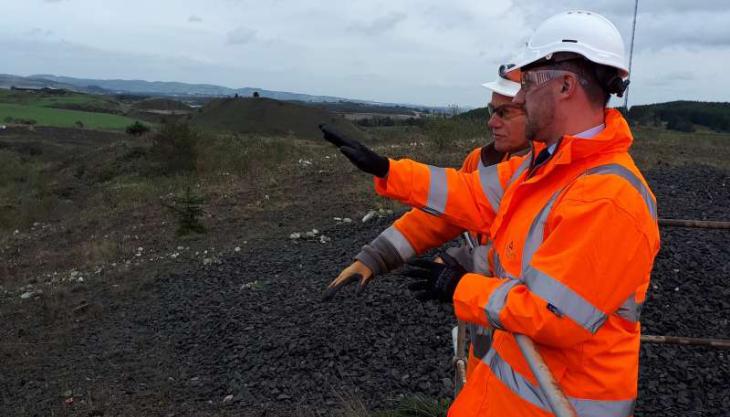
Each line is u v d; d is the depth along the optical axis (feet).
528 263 5.75
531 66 6.03
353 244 30.01
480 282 5.82
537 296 5.28
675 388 14.32
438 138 53.47
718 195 34.27
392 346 18.01
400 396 15.31
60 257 38.22
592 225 5.26
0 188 76.69
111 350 22.11
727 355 15.69
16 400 18.69
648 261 5.40
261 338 20.10
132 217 45.37
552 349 5.74
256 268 28.96
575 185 5.57
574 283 5.21
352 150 6.96
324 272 26.05
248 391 17.03
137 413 16.94
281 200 42.73
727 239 24.61
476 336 7.59
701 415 13.30
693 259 21.50
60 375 20.35
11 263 38.32
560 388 5.23
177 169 59.41
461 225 7.44
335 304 21.45
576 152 5.70
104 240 39.75
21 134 216.13
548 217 5.79
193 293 26.86
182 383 18.53
